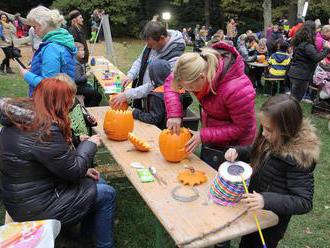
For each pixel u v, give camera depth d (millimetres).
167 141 2652
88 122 3340
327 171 4703
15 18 16156
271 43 9758
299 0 16609
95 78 7262
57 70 3477
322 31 7543
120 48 17312
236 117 2551
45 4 26328
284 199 1934
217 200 2141
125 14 24391
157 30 3809
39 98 2260
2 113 2229
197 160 2750
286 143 1996
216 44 2605
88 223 2801
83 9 22984
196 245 1833
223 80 2492
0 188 2377
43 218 2354
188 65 2350
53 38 3486
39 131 2205
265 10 20125
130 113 3135
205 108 2695
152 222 3469
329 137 5887
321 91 6762
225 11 25375
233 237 1909
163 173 2531
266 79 8320
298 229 3477
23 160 2229
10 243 2129
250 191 2227
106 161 4426
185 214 2051
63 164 2260
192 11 26375
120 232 3322
